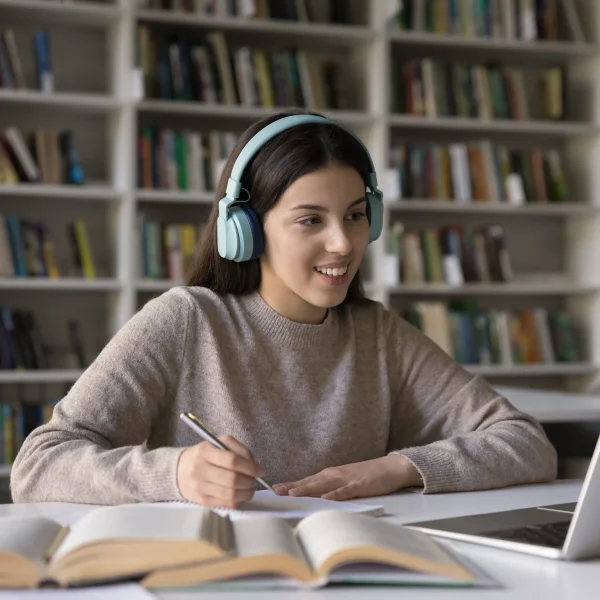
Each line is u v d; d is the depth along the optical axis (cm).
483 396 165
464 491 141
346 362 160
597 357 457
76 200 415
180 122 422
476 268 440
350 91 442
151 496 118
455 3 436
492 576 87
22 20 400
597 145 458
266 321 156
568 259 476
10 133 381
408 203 424
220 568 80
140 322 150
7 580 79
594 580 87
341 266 146
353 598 79
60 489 128
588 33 465
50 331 413
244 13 399
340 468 138
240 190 152
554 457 154
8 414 377
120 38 393
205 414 150
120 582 81
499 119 443
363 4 439
